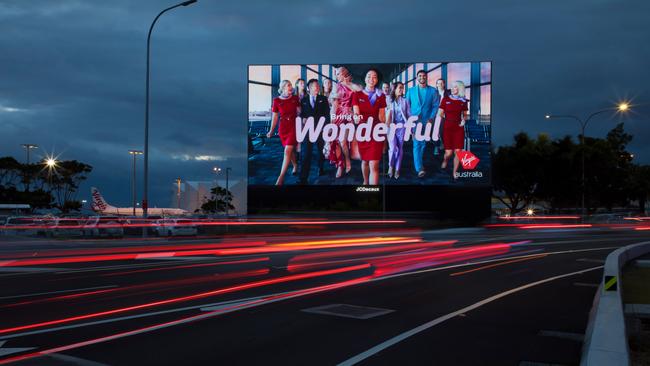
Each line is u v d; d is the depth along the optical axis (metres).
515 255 23.05
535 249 26.47
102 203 85.81
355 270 17.06
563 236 38.88
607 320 7.26
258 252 24.19
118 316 9.65
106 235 38.91
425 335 8.34
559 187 71.69
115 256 22.09
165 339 7.98
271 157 61.00
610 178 72.50
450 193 59.22
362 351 7.38
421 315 9.89
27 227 41.25
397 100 60.03
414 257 21.86
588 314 10.07
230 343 7.76
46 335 8.19
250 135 61.25
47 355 7.10
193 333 8.37
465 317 9.74
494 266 18.55
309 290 12.78
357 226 49.81
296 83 61.03
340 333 8.42
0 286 13.28
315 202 60.31
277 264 18.83
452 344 7.80
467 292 12.66
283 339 8.02
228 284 13.73
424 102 59.72
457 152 59.25
